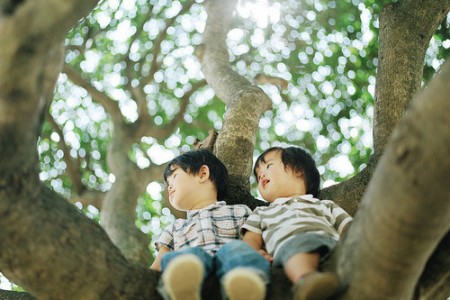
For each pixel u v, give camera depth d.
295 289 2.08
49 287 2.01
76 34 8.34
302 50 8.21
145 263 4.81
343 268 2.04
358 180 3.85
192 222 3.09
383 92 4.14
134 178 6.00
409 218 1.74
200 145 4.38
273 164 3.25
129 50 8.35
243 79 5.07
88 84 7.28
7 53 1.49
